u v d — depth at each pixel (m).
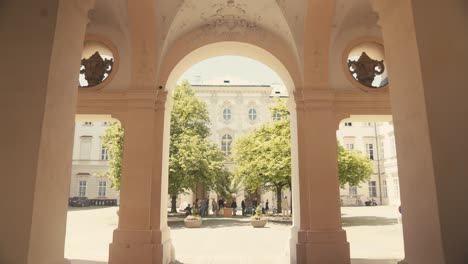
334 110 8.33
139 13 7.68
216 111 38.72
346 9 8.48
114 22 8.68
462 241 2.93
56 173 3.49
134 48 8.09
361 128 41.59
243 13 8.79
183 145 20.27
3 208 3.08
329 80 8.23
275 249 11.23
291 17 8.39
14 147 3.18
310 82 8.26
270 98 38.91
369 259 8.85
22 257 2.99
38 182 3.16
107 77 8.52
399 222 19.31
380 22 4.12
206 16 8.79
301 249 7.67
